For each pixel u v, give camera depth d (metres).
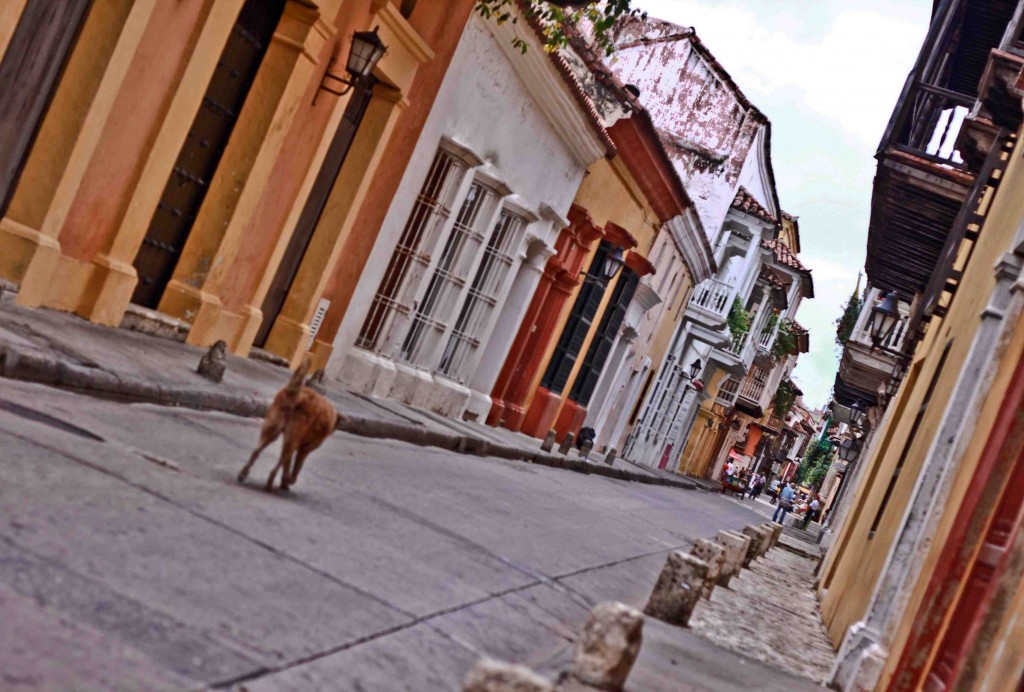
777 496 90.31
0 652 3.83
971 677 7.56
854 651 9.95
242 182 14.39
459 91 19.16
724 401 72.56
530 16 19.80
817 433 140.75
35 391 8.54
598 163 28.69
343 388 18.44
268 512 7.46
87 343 10.62
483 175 20.84
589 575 11.02
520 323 26.84
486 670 4.13
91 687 3.82
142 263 13.87
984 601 7.71
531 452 24.61
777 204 60.03
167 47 12.04
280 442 10.98
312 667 4.90
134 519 6.04
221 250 14.47
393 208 18.53
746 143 49.31
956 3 16.95
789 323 76.69
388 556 7.69
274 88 14.35
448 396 22.77
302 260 17.77
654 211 35.03
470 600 7.46
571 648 7.60
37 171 10.95
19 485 5.83
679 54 49.94
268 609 5.43
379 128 17.67
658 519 23.23
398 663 5.47
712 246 49.81
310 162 16.06
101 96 10.95
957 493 9.50
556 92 22.73
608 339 35.47
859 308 43.00
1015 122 14.81
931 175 17.02
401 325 20.05
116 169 12.05
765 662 10.12
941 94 16.91
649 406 51.53
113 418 8.76
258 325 16.30
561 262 28.30
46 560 4.89
